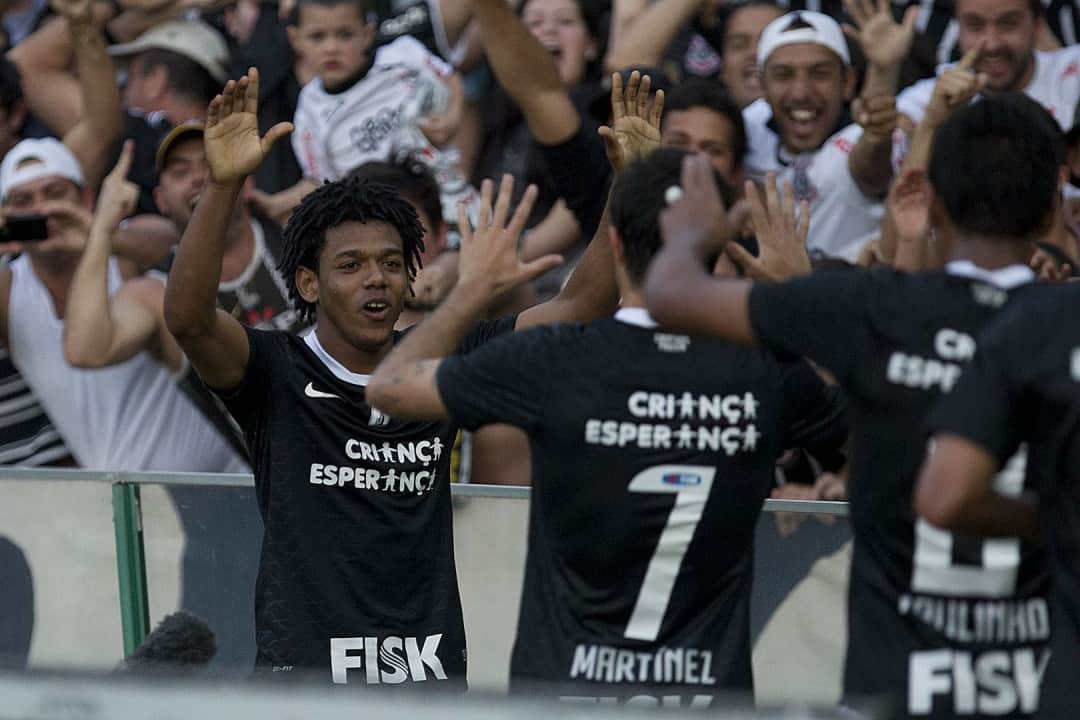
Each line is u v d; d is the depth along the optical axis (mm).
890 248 18625
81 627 16031
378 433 13305
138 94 23641
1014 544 9570
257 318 21094
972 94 17875
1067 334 8883
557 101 18250
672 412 10414
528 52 18078
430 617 13391
